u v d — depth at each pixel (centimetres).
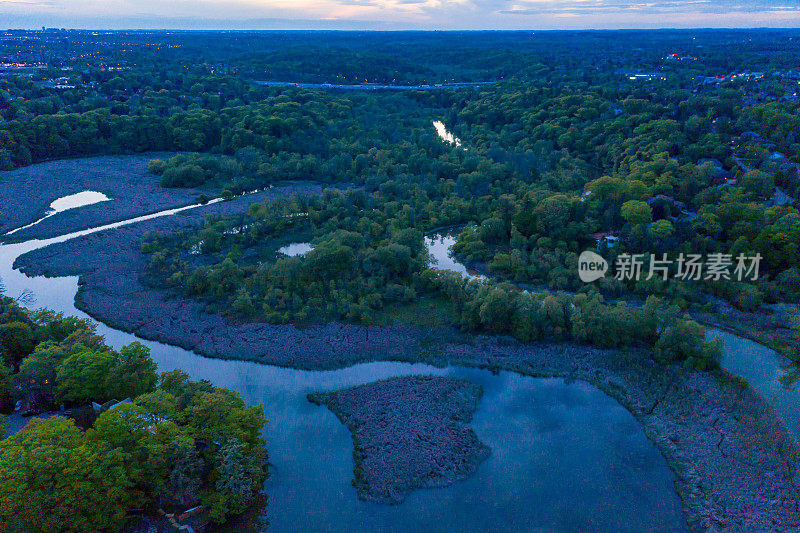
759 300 10531
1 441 5969
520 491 6656
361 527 6178
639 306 10862
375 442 7388
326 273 11706
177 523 5953
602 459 7150
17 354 8638
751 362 9112
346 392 8419
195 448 6391
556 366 9081
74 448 5906
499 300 9831
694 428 7531
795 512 6150
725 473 6750
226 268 11812
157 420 6544
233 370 9094
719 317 10350
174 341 9881
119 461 5931
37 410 7475
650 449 7312
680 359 9069
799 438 7312
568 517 6294
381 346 9706
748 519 6112
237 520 6241
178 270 12562
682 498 6488
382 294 11338
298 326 10369
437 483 6750
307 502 6506
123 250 13688
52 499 5422
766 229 11675
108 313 10788
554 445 7406
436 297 11444
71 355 7756
